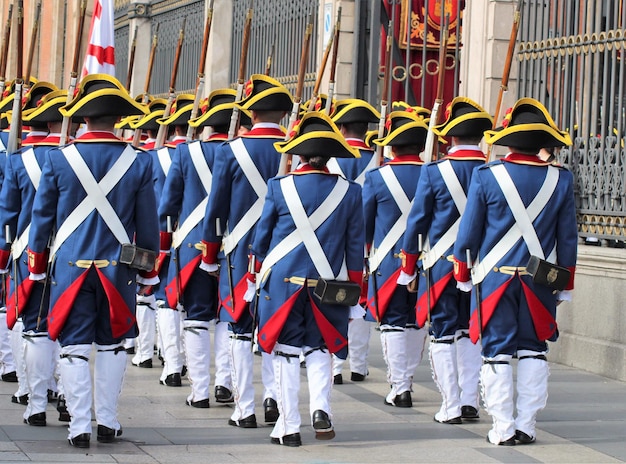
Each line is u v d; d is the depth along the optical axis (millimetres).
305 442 13531
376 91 24906
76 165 12914
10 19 19141
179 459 12492
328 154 13359
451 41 25344
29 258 13172
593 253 18672
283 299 13219
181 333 17281
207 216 14742
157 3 37875
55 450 12711
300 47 28141
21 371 15195
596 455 13258
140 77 38781
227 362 15648
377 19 24797
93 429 13906
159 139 18953
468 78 22312
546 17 20609
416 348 15984
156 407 15461
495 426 13688
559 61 20109
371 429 14398
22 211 14188
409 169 16031
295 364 13305
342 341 13289
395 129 16500
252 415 14273
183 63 35500
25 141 15430
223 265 14781
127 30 39969
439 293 14797
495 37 21438
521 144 13523
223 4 32719
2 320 16812
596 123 19250
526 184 13508
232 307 14453
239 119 16219
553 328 13695
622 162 18656
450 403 14812
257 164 14602
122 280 12992
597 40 19281
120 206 13016
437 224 14891
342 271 13477
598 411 15773
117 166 13008
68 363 12875
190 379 15555
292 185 13320
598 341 18656
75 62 14539
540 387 13688
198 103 17375
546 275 13375
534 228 13516
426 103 25406
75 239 12914
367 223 16234
